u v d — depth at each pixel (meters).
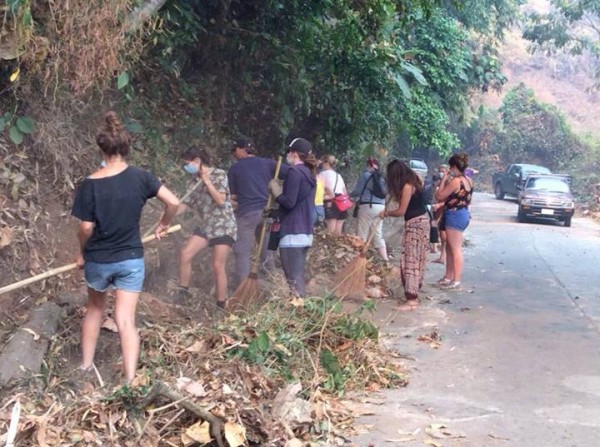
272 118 11.52
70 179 7.24
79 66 6.64
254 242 8.51
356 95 12.97
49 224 6.73
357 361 6.18
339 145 13.98
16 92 6.82
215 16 10.04
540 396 5.80
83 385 5.15
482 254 14.16
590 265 13.13
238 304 7.00
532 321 8.30
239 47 10.25
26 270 6.25
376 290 9.30
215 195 7.05
